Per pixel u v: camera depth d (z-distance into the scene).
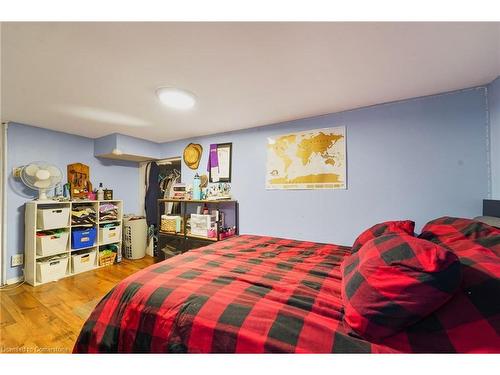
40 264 2.77
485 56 1.35
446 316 0.76
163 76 1.60
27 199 2.92
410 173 1.96
